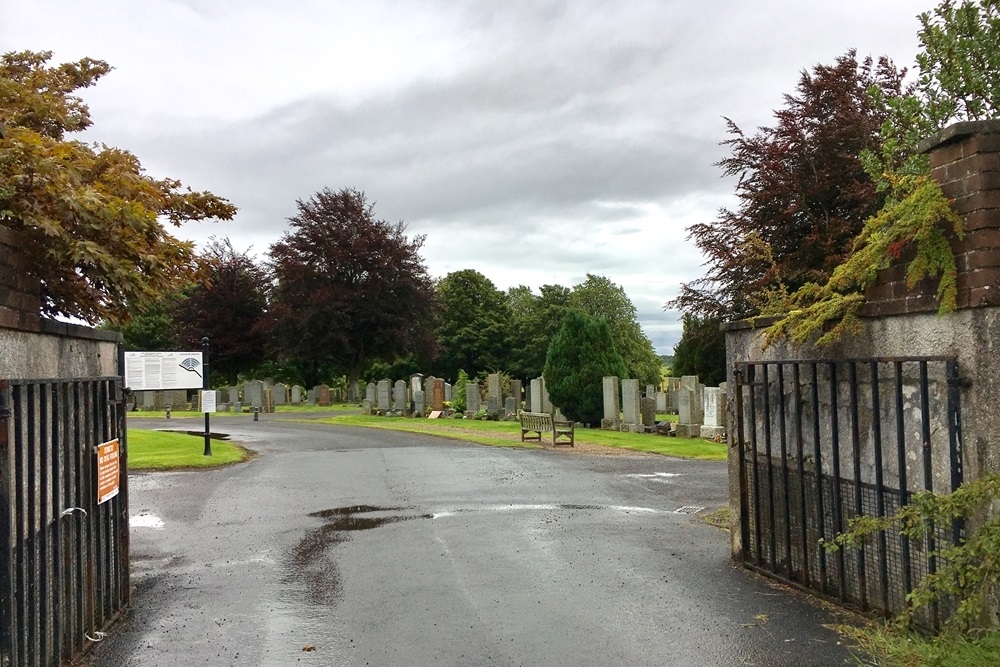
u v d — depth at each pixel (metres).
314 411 42.97
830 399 6.03
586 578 7.07
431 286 59.28
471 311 72.38
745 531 7.35
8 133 5.39
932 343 5.08
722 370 35.31
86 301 6.29
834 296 6.02
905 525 4.71
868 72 22.83
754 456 7.18
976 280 4.68
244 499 11.99
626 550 8.21
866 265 5.57
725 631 5.51
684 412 22.42
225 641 5.54
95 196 5.36
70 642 5.04
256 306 61.22
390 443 21.28
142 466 15.94
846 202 22.78
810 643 5.20
